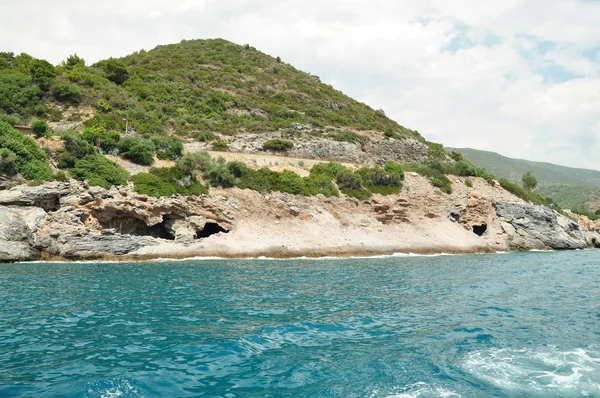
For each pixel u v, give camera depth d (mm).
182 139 70250
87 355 12672
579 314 19906
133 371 11430
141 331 15445
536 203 80812
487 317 19047
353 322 17656
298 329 16312
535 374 12016
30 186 39531
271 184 55281
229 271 32875
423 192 65125
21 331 14969
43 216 38688
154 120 71688
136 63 110438
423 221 61000
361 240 52250
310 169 62625
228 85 104875
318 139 82000
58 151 44594
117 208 42500
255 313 18766
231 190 51969
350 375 11703
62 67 83438
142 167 49969
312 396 10289
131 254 39469
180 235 45250
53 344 13641
